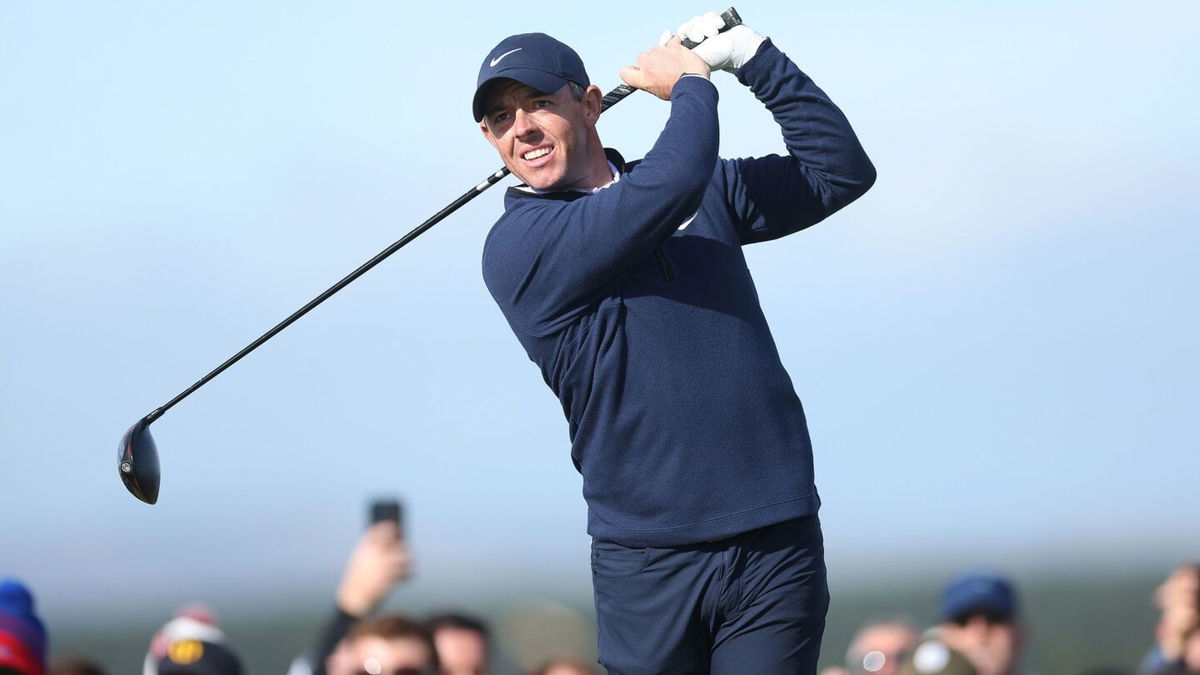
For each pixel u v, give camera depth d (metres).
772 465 11.45
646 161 11.24
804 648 11.57
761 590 11.45
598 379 11.48
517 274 11.64
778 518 11.36
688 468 11.36
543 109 11.73
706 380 11.38
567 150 11.78
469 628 16.48
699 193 11.21
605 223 11.22
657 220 11.18
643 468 11.45
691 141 11.24
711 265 11.62
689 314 11.45
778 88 12.04
